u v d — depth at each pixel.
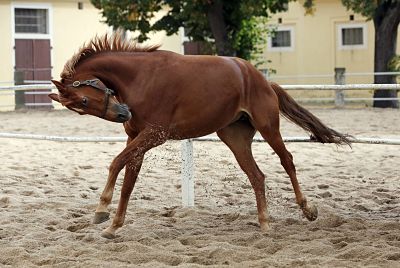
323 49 44.41
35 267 8.32
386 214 11.49
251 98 9.89
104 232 9.67
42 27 40.28
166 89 9.45
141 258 8.64
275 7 35.25
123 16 34.16
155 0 34.16
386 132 23.12
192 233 10.05
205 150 19.00
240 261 8.55
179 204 12.28
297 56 45.03
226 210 11.74
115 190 13.56
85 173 15.84
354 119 28.05
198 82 9.54
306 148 19.59
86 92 9.35
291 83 45.00
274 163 16.95
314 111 32.72
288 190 13.67
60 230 10.16
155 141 9.45
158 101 9.43
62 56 40.84
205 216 11.25
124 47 9.68
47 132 24.61
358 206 12.05
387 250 8.74
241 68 9.86
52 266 8.34
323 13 44.28
